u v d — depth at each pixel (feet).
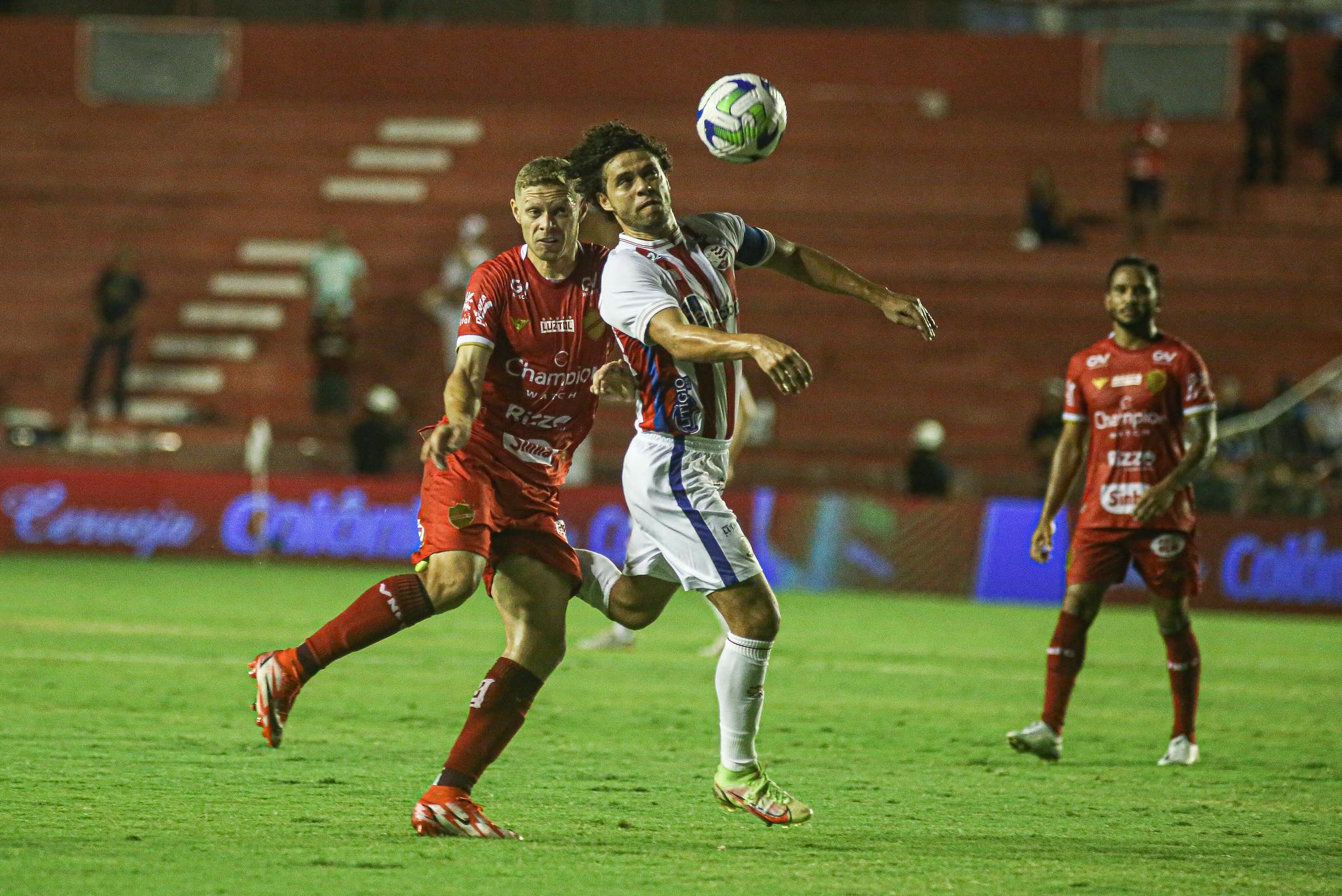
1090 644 144.97
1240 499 192.34
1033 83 316.60
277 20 336.08
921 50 319.06
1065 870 54.65
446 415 59.26
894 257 276.82
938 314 268.21
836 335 265.34
